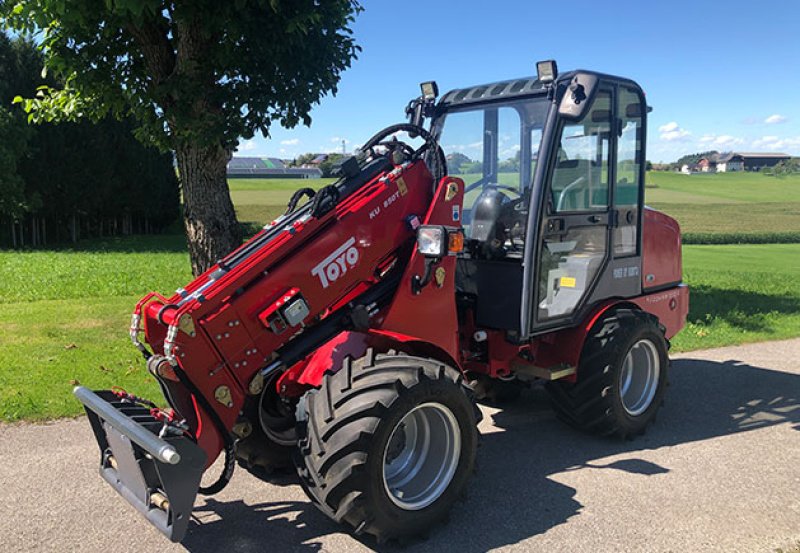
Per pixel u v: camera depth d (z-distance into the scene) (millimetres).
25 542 3141
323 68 6402
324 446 2965
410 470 3330
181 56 6066
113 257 18656
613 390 4355
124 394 3330
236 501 3623
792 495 3750
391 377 3074
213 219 6746
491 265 4234
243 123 6156
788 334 8359
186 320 3002
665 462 4234
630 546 3184
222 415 3131
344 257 3430
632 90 4648
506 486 3863
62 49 6227
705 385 6086
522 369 4398
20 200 25469
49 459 4094
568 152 4168
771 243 33000
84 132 28375
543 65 4023
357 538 3252
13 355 6406
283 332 3283
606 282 4637
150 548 3121
